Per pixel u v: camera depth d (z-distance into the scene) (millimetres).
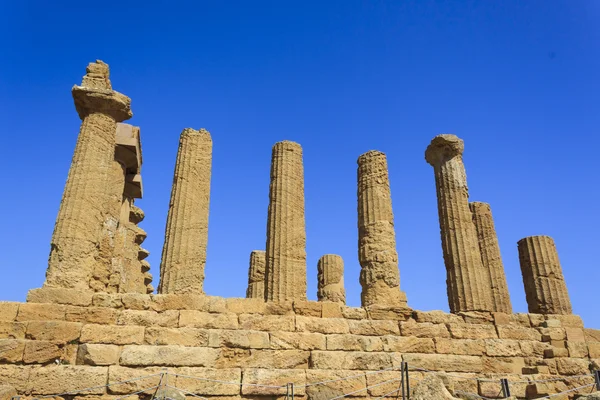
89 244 14961
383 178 18625
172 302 14492
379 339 15469
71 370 12641
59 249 14422
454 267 17766
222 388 13523
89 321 13633
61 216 14930
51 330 13086
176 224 16000
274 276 16016
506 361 16266
